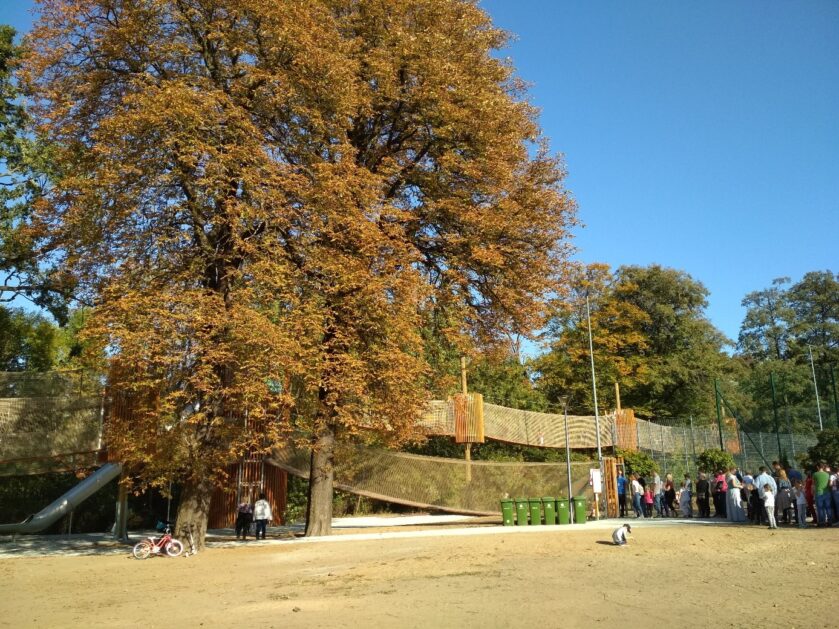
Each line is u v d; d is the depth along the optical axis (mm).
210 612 9469
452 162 20969
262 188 17156
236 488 27984
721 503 23672
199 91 16844
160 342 15586
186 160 15859
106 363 17328
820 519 18531
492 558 14227
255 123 18688
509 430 29734
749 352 81625
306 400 18828
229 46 17812
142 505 27656
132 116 15719
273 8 17156
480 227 20891
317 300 17984
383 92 20562
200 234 17797
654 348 50938
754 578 10680
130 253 17562
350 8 21531
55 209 18406
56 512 21672
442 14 21766
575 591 9914
